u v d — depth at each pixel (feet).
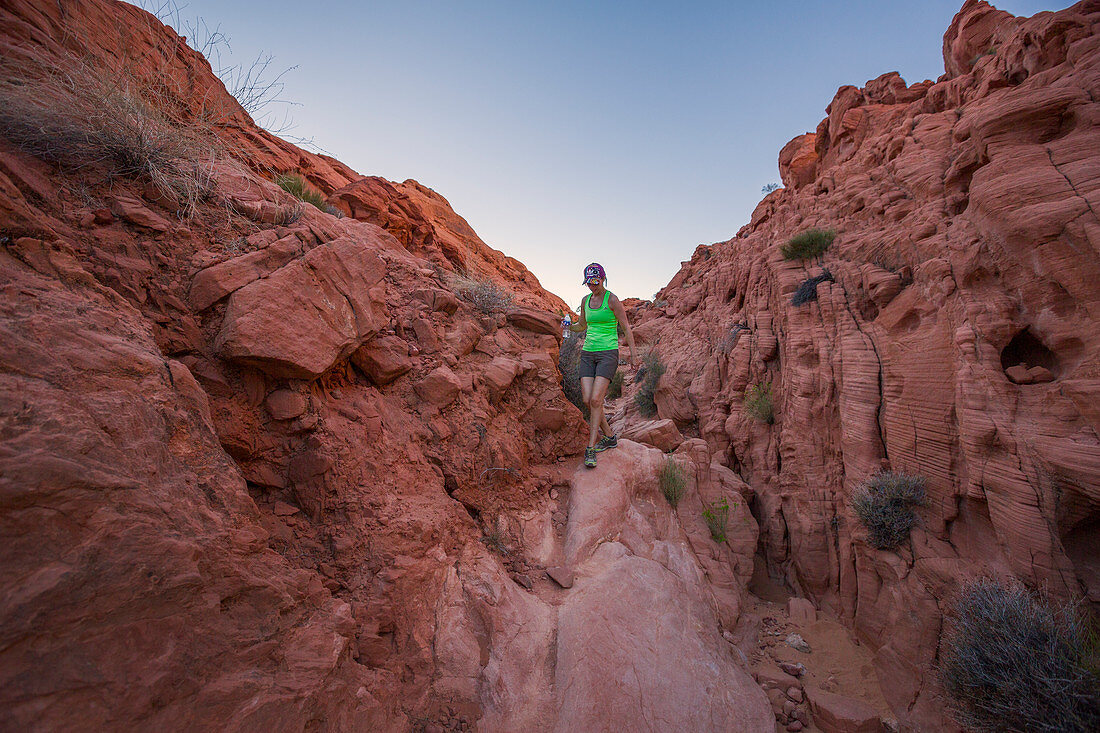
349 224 18.90
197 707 5.58
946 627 14.62
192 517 6.59
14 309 5.98
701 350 46.78
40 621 4.48
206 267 9.93
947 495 16.63
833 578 20.95
